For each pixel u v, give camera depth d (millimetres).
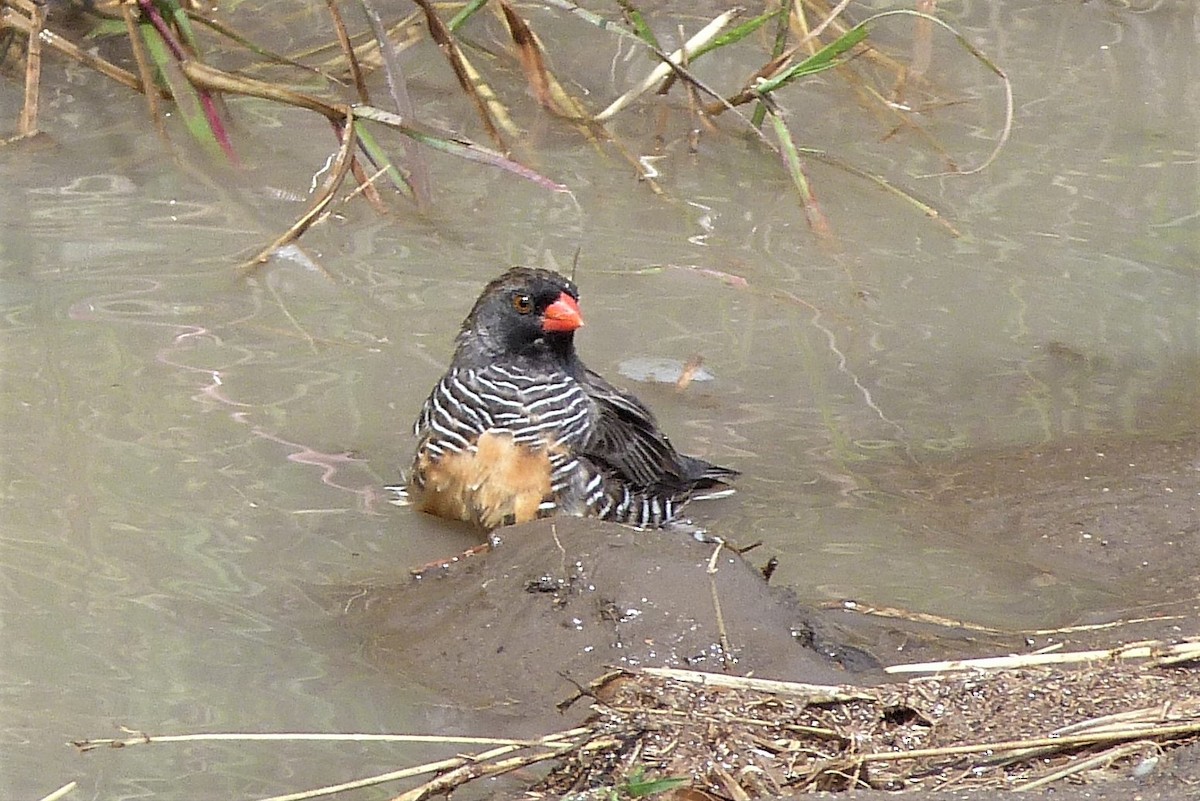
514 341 10203
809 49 16516
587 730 7492
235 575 9430
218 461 10562
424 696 8289
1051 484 10953
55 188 13820
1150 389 12242
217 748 7719
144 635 8703
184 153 14422
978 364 12484
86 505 9961
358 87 14406
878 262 13727
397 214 13867
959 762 7137
